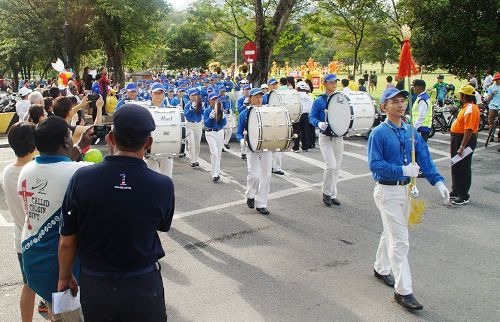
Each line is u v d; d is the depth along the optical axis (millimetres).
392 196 5281
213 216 8422
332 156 9055
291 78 15344
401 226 5273
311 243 7188
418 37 24391
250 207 8875
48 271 3645
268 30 18391
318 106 9234
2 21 35156
